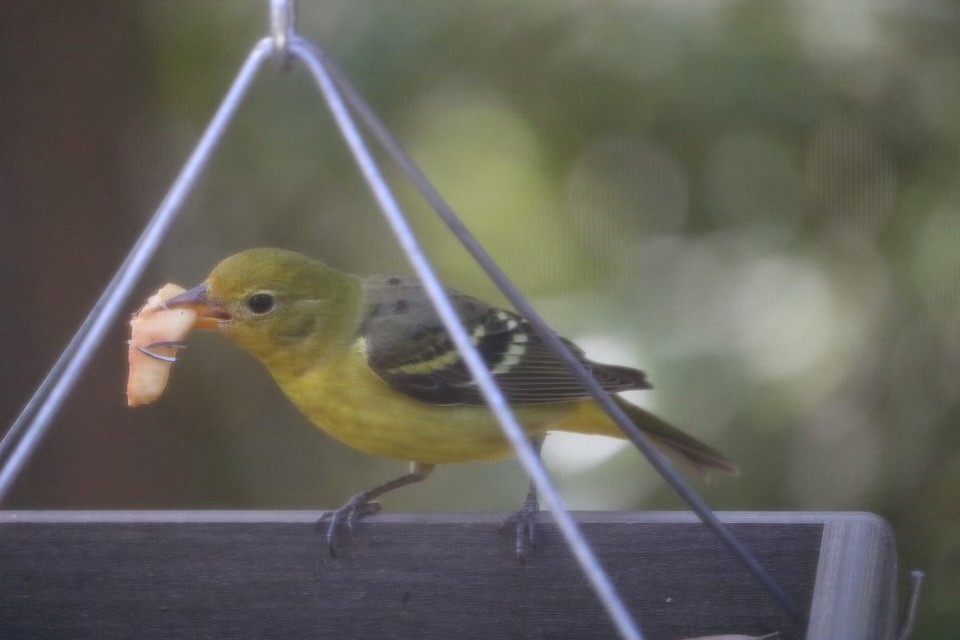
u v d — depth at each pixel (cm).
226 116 470
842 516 630
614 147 1185
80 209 1206
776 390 1066
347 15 1116
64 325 1194
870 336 1106
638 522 639
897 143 1101
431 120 1185
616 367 832
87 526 653
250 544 655
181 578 655
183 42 1245
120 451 1229
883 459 1108
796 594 629
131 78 1245
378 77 1120
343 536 654
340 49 1111
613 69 1072
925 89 1059
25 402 1178
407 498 1312
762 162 1145
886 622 525
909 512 1103
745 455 1071
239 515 661
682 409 1062
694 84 1064
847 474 1097
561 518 429
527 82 1135
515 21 1102
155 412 1300
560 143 1185
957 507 1088
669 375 1071
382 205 458
